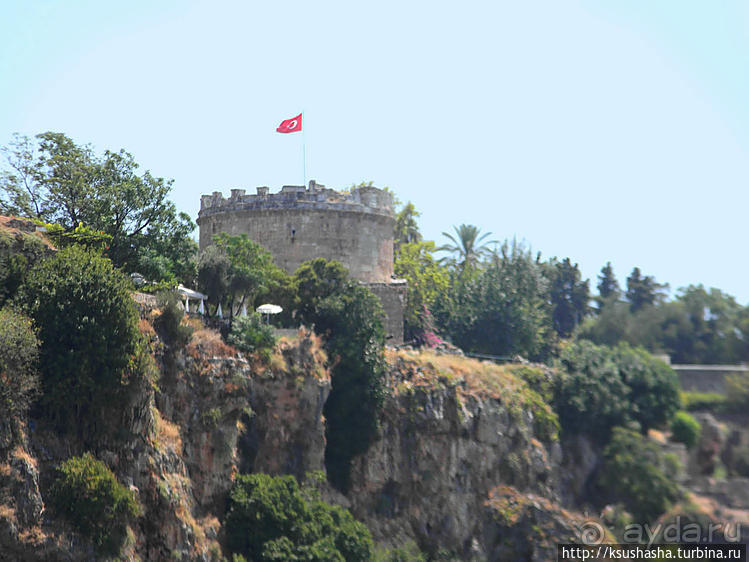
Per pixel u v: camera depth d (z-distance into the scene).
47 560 132.75
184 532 163.12
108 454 154.38
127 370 157.38
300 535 183.62
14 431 138.62
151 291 197.75
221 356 192.75
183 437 176.88
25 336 143.00
